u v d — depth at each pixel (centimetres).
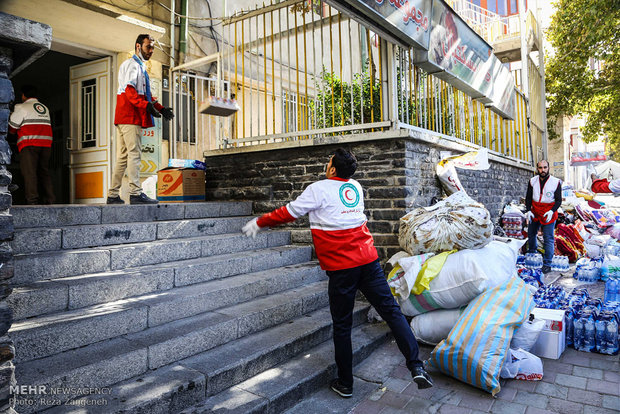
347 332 297
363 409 283
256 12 572
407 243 412
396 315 291
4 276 175
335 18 566
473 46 664
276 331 347
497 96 787
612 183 988
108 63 668
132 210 422
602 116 1648
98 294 301
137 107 470
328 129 517
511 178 938
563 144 1678
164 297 321
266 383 288
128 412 220
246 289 375
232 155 595
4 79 176
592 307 396
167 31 736
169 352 278
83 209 380
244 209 557
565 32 1485
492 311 332
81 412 216
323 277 468
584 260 647
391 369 345
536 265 662
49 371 226
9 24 169
